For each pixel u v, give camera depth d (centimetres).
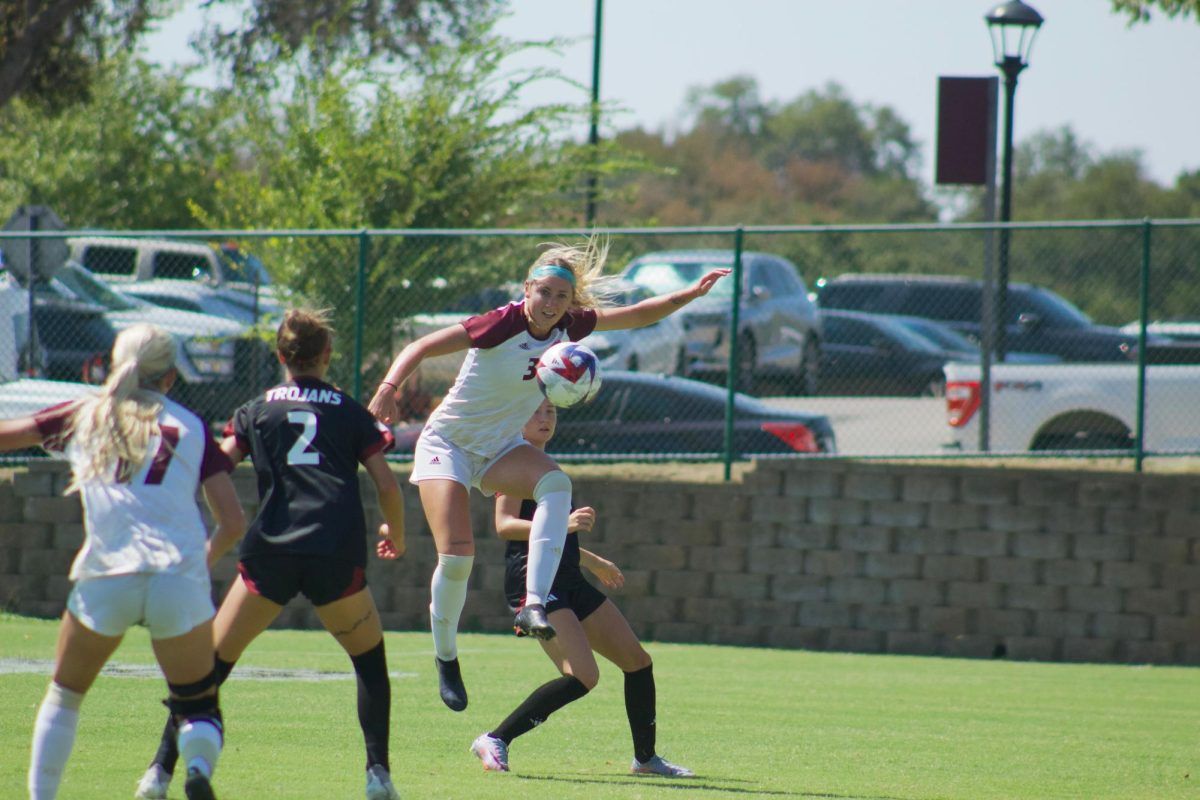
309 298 5984
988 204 5838
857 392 6362
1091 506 5266
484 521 5603
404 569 5647
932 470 5362
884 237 8056
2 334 5981
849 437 5769
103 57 11000
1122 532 5244
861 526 5403
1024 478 5312
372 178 6862
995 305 5888
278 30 11125
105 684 3522
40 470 5775
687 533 5525
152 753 2538
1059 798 2395
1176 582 5203
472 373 2572
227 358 6084
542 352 2567
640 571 5556
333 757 2603
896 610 5378
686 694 3856
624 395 5709
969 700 3897
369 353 5888
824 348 7256
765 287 7000
